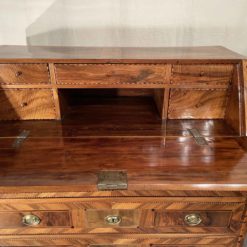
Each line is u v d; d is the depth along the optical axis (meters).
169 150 0.73
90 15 1.18
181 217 0.70
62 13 1.17
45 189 0.60
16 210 0.67
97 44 1.23
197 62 0.83
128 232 0.72
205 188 0.60
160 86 0.87
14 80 0.85
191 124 0.89
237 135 0.81
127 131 0.85
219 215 0.70
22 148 0.74
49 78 0.85
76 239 0.74
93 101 1.10
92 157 0.70
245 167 0.66
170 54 0.94
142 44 1.24
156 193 0.64
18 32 1.20
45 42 1.22
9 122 0.90
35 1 1.15
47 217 0.69
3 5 1.14
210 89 0.88
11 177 0.62
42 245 0.75
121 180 0.60
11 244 0.74
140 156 0.70
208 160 0.68
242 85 0.81
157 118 0.95
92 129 0.86
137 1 1.16
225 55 0.91
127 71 0.84
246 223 0.71
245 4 1.17
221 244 0.76
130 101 1.11
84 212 0.68
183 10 1.18
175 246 0.77
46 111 0.91
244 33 1.23
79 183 0.60
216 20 1.20
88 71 0.84
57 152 0.72
